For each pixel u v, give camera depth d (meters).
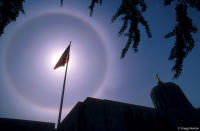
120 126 16.30
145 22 2.51
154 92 31.30
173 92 28.67
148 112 20.91
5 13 2.43
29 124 20.42
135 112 19.55
